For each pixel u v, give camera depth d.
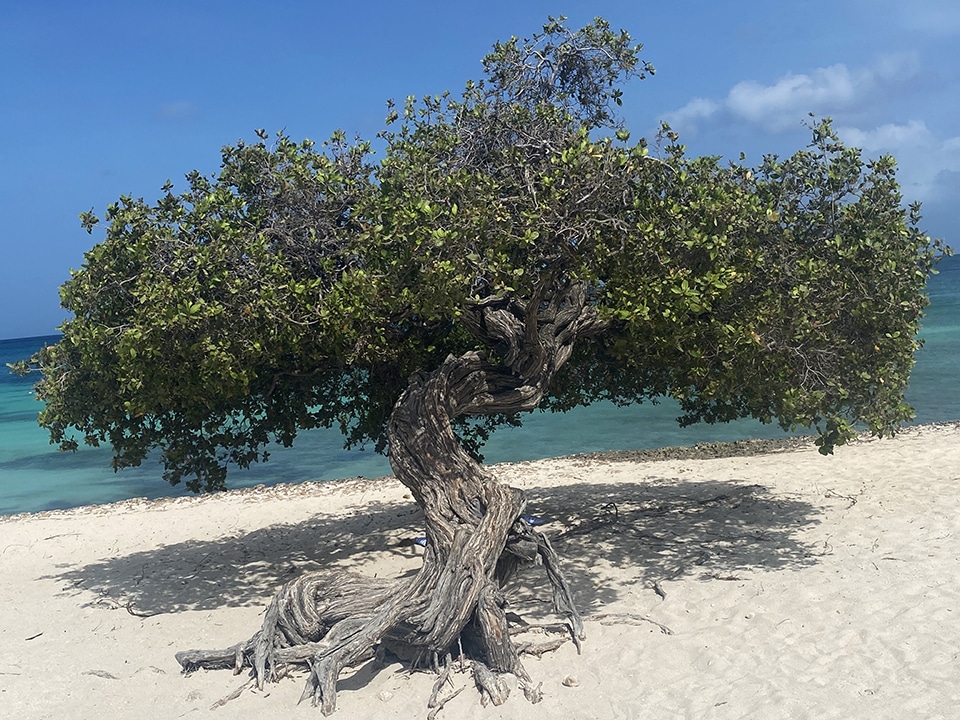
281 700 8.28
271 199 10.60
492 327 10.61
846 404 10.58
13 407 46.75
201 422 12.29
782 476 17.58
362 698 8.21
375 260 9.00
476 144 10.93
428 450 9.86
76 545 16.20
